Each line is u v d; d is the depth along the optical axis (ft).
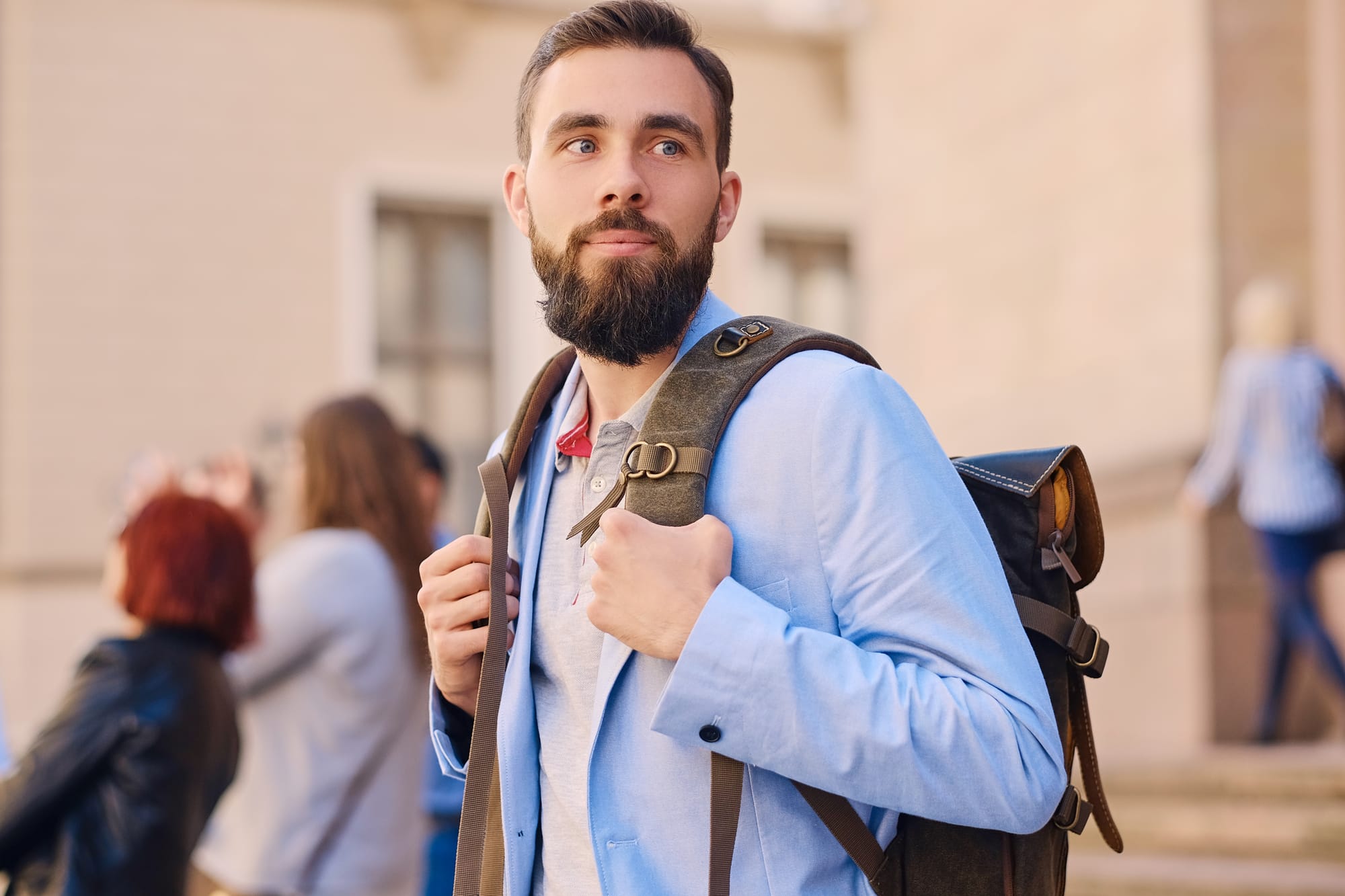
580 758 4.36
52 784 7.35
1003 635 3.99
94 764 7.43
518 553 4.81
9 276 27.86
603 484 4.53
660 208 4.34
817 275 32.81
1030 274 22.12
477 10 31.09
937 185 24.49
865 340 26.53
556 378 4.97
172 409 28.45
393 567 9.31
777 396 4.21
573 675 4.42
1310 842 13.48
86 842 7.36
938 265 24.39
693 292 4.40
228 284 29.09
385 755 9.08
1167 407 19.27
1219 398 18.52
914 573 3.96
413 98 30.68
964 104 23.80
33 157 28.12
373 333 30.50
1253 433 16.65
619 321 4.31
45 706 26.81
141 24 28.96
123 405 28.17
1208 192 18.76
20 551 27.20
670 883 4.08
